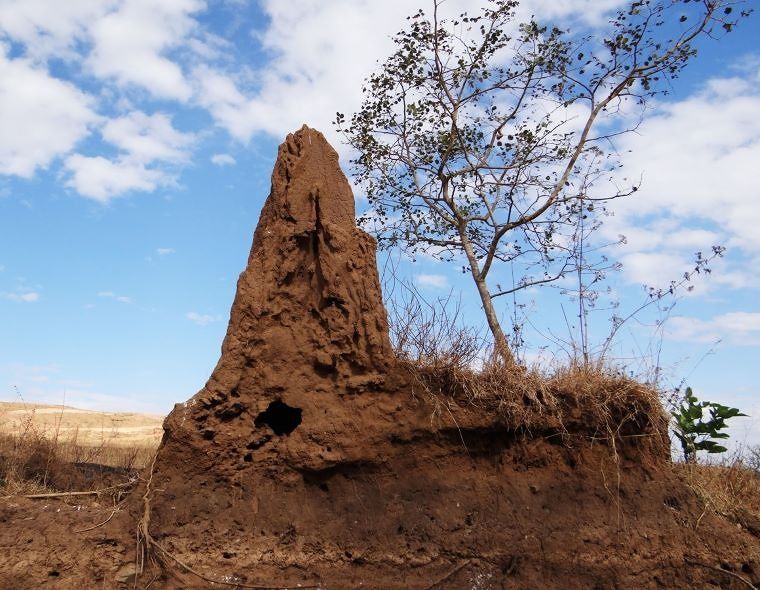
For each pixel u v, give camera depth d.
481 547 7.87
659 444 9.07
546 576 7.88
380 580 7.56
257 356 8.07
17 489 7.89
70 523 7.11
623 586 8.00
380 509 7.94
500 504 8.20
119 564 6.92
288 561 7.41
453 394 8.46
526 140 13.27
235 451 7.80
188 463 7.61
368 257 8.73
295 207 8.59
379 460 8.08
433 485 8.19
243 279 8.32
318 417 8.05
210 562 7.21
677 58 12.43
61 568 6.71
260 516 7.62
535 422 8.51
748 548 8.72
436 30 13.25
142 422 22.06
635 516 8.50
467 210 14.11
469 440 8.42
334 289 8.29
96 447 12.42
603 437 8.73
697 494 9.34
